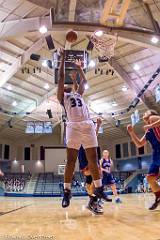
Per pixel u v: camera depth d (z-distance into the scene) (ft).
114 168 92.94
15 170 89.45
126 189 78.23
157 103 60.44
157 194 14.12
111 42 34.04
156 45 33.47
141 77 51.93
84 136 11.14
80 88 12.21
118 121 73.31
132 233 6.66
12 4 32.24
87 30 29.22
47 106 65.87
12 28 34.83
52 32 34.22
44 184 81.10
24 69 49.08
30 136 89.15
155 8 33.24
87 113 11.67
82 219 10.47
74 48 42.83
